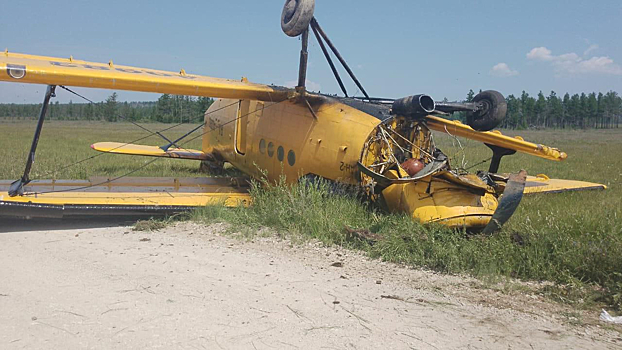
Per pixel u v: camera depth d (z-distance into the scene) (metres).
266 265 6.21
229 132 12.79
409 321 4.57
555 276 5.84
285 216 8.07
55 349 3.88
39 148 22.83
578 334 4.39
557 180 13.57
